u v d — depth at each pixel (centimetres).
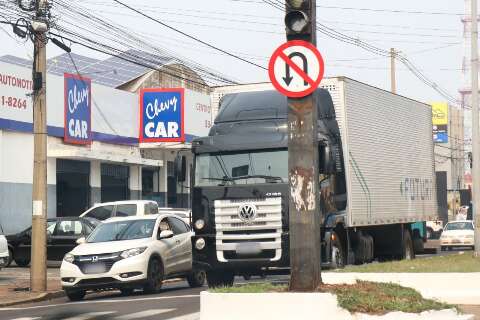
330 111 2372
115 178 4816
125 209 3612
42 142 2423
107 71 5259
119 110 4797
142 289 2442
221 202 2109
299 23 1352
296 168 1364
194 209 2138
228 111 2269
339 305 1272
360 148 2544
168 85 5528
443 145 12300
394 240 2998
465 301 1922
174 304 1975
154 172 5266
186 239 2531
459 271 2011
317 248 1360
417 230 3253
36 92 2417
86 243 2350
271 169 2098
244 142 2128
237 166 2125
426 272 1995
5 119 3897
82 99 4441
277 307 1294
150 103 4978
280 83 1363
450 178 12275
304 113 1366
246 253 2081
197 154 2161
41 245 2423
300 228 1355
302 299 1285
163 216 2475
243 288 1390
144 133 4975
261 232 2084
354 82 2539
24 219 4044
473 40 3008
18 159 4009
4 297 2291
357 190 2492
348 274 1998
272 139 2112
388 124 2838
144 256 2272
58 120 4250
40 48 2411
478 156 2930
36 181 2423
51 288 2534
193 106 5347
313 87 1352
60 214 4328
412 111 3127
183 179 2208
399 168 2933
